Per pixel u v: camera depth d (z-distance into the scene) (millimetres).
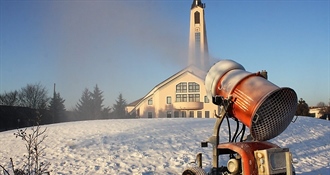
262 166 5785
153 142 14500
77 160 12031
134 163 11367
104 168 10789
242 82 6500
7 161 12414
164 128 17891
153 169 10586
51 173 10195
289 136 16484
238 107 6383
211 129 17469
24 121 50781
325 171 10422
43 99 71562
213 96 6973
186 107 55031
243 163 5941
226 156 11820
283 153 5938
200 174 6781
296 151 13766
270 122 6262
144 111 58406
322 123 21203
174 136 15688
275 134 6488
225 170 7082
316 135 17125
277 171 5770
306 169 10711
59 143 14922
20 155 13336
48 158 12391
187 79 56000
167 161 11570
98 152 13086
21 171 6730
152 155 12406
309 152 13703
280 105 6199
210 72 7211
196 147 13617
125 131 17250
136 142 14555
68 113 71375
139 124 19734
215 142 6875
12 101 69812
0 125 48281
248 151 6000
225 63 7105
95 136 16109
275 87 6098
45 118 59625
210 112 55125
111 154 12672
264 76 6613
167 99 56750
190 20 67875
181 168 10680
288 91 6164
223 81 6832
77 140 15367
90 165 11242
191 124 19359
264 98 5918
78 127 19406
